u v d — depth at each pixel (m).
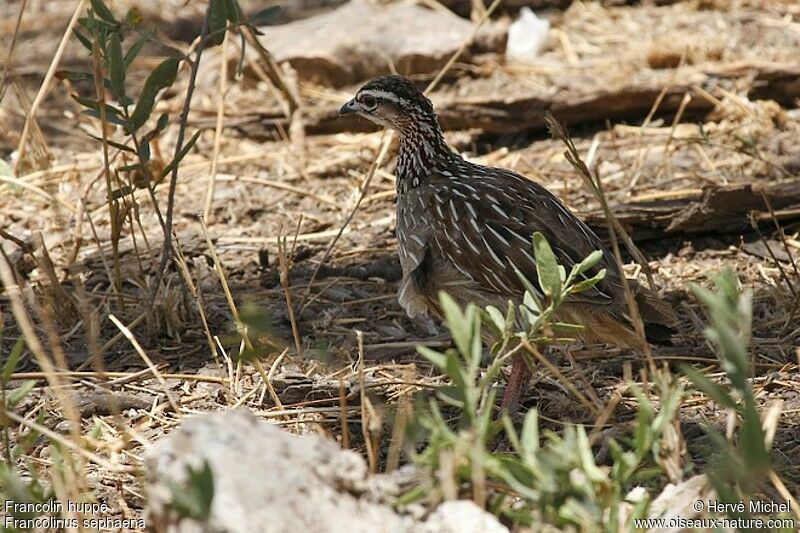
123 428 8.47
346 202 13.67
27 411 9.52
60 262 12.33
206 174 14.33
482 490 6.67
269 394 9.71
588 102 14.91
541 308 8.18
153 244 12.56
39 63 17.23
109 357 10.55
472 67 16.36
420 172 10.75
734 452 7.05
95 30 10.36
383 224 13.13
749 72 15.30
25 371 10.26
